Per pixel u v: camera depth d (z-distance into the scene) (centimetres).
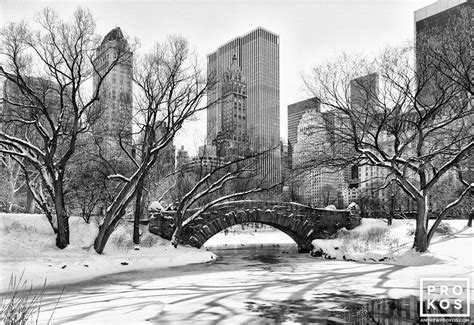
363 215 4562
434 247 2798
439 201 4134
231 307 1420
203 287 1861
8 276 2067
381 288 1786
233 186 4788
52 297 1638
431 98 2867
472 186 2638
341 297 1593
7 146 3103
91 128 3139
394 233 3469
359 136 3083
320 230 3925
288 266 2725
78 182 3456
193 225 3459
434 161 3144
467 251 2616
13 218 2753
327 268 2567
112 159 3534
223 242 6097
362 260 2922
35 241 2634
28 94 2692
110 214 2800
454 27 2342
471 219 3312
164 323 1198
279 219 3762
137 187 2938
